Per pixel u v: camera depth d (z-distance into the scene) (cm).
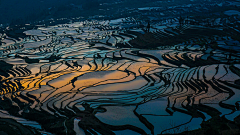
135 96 4841
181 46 8769
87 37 12038
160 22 14438
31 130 3884
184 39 9738
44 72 7056
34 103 4850
